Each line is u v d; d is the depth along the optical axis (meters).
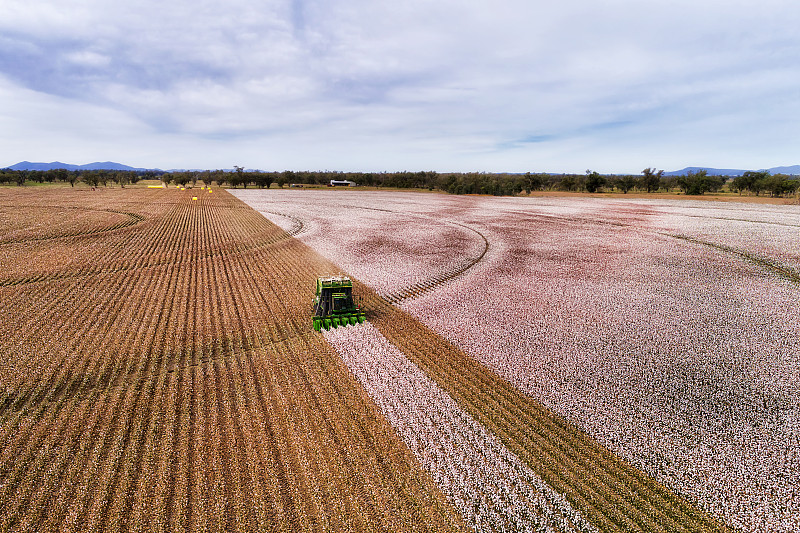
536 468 13.55
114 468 13.21
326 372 19.27
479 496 12.38
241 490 12.44
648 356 20.95
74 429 15.05
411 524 11.33
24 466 13.39
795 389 18.00
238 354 21.19
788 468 13.59
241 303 28.75
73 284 32.19
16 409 16.31
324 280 25.31
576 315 26.50
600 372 19.44
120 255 42.28
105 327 24.06
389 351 21.33
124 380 18.36
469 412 16.42
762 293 30.47
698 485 12.84
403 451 14.14
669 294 30.48
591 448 14.59
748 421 15.98
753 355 20.98
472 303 28.86
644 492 12.69
